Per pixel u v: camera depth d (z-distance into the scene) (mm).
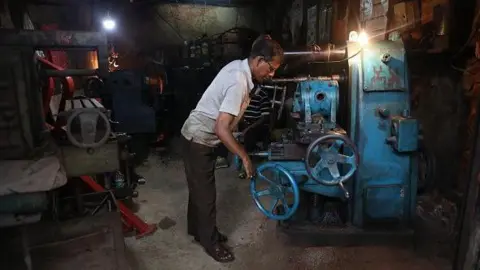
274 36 5980
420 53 2676
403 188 2184
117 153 1672
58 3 4199
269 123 3570
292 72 3836
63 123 1761
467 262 1549
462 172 2490
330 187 2162
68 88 2283
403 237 2188
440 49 2463
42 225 1771
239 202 2988
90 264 1530
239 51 6125
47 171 1414
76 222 1819
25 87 1518
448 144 2631
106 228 1778
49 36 1532
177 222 2629
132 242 2338
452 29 2389
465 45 2348
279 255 2170
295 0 5066
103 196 2467
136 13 6059
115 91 3984
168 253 2217
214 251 2123
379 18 2945
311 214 2352
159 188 3299
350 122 2215
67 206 2340
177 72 5023
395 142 2098
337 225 2279
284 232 2242
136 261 2127
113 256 1584
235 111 1805
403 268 2014
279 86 3164
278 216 2037
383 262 2074
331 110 2281
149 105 4277
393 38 2848
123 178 2928
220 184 3400
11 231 1618
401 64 2148
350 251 2184
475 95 2344
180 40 6324
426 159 2469
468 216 1561
